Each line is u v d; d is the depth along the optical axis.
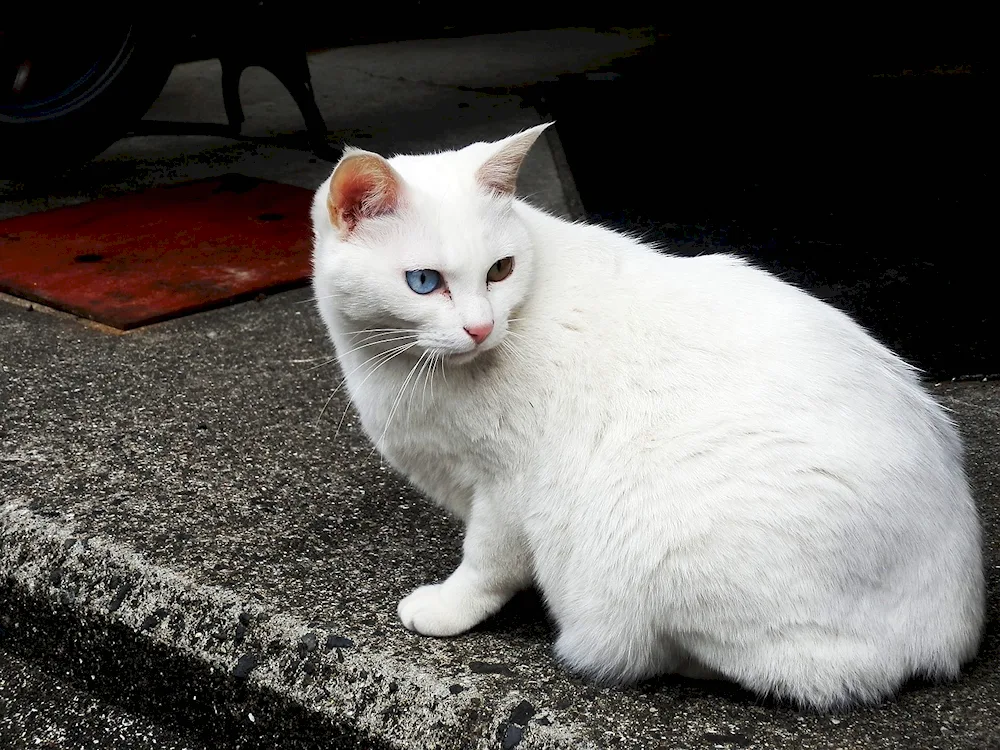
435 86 2.74
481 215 1.05
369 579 1.12
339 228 1.06
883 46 2.65
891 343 1.39
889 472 1.01
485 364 1.05
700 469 1.02
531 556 1.08
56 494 1.20
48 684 1.15
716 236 1.64
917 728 1.01
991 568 1.12
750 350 1.04
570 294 1.07
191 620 1.10
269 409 1.32
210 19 2.02
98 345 1.43
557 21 3.51
